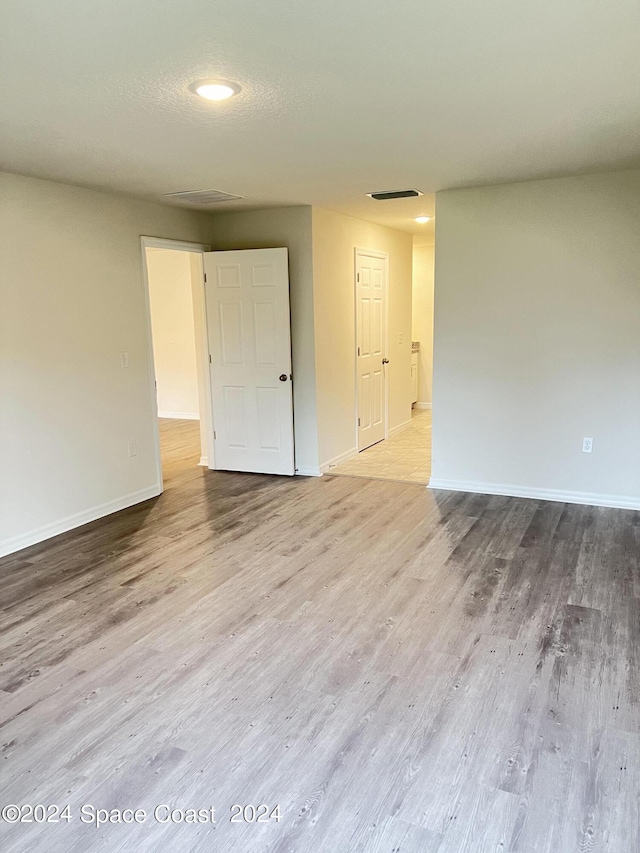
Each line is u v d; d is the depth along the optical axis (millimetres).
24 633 2814
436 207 4535
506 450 4684
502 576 3305
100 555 3736
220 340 5465
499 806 1791
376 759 1986
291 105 2514
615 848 1647
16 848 1698
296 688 2369
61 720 2209
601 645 2611
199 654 2617
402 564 3492
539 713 2188
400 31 1866
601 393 4301
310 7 1705
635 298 4094
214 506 4672
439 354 4762
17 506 3836
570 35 1908
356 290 5961
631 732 2082
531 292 4379
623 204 4020
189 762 1995
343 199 4730
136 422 4750
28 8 1679
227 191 4336
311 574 3389
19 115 2594
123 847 1693
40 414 3945
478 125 2848
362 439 6383
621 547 3670
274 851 1664
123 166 3516
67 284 4070
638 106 2596
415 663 2512
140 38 1885
